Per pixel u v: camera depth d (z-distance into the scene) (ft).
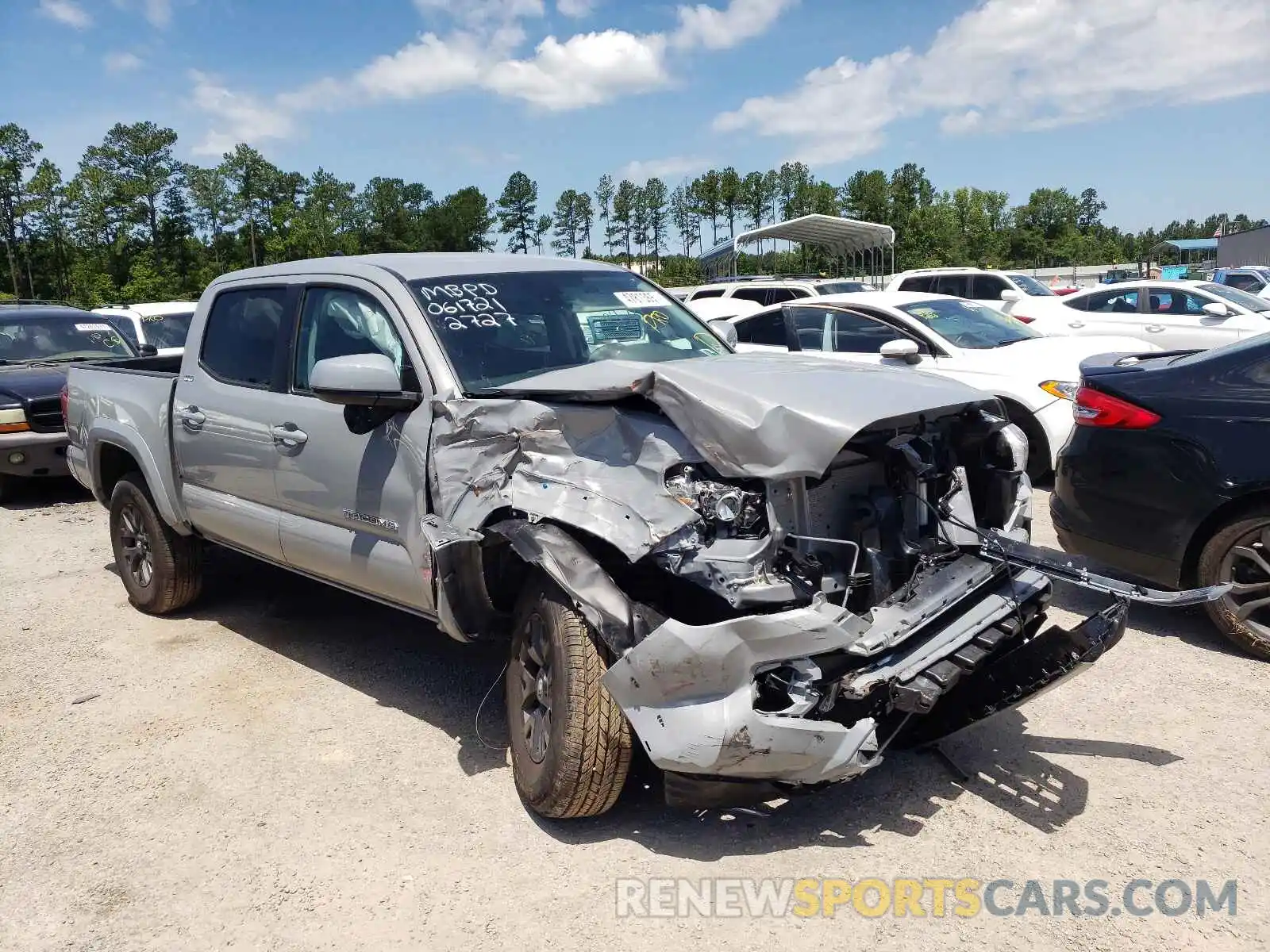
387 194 312.91
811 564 10.18
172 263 269.85
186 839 11.69
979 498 12.72
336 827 11.80
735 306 55.42
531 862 10.93
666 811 11.87
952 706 12.31
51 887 10.84
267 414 15.37
